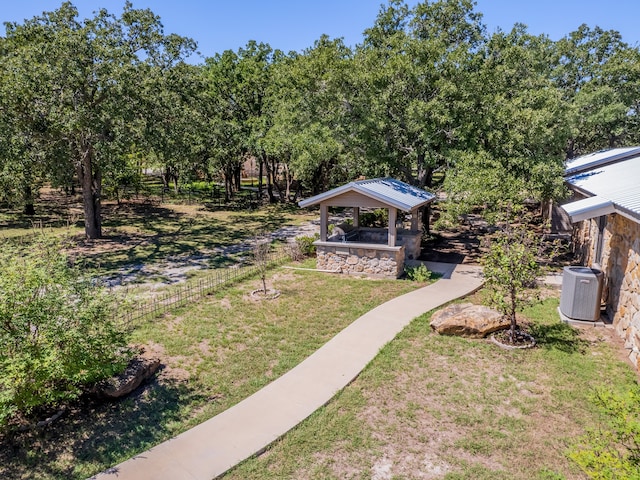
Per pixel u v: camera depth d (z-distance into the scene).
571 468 4.86
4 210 25.91
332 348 8.03
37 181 25.88
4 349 5.39
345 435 5.52
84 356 5.80
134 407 6.17
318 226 21.92
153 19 17.38
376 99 14.66
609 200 8.56
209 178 34.59
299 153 21.61
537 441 5.36
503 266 7.93
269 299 10.87
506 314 8.26
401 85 14.41
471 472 4.84
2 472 4.89
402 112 15.10
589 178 13.08
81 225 22.03
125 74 15.38
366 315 9.66
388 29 17.06
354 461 5.05
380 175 16.55
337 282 12.39
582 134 29.14
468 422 5.75
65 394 5.59
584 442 4.33
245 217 24.83
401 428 5.66
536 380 6.77
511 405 6.12
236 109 28.33
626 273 8.28
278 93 24.69
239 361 7.59
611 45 29.23
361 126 15.10
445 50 14.69
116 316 7.50
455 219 13.38
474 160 13.17
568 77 29.61
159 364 7.42
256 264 13.16
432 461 5.04
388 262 12.76
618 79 27.19
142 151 20.25
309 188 36.44
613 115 25.98
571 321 8.99
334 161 24.33
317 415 5.96
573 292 8.92
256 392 6.57
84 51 14.91
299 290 11.66
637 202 7.86
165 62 17.97
